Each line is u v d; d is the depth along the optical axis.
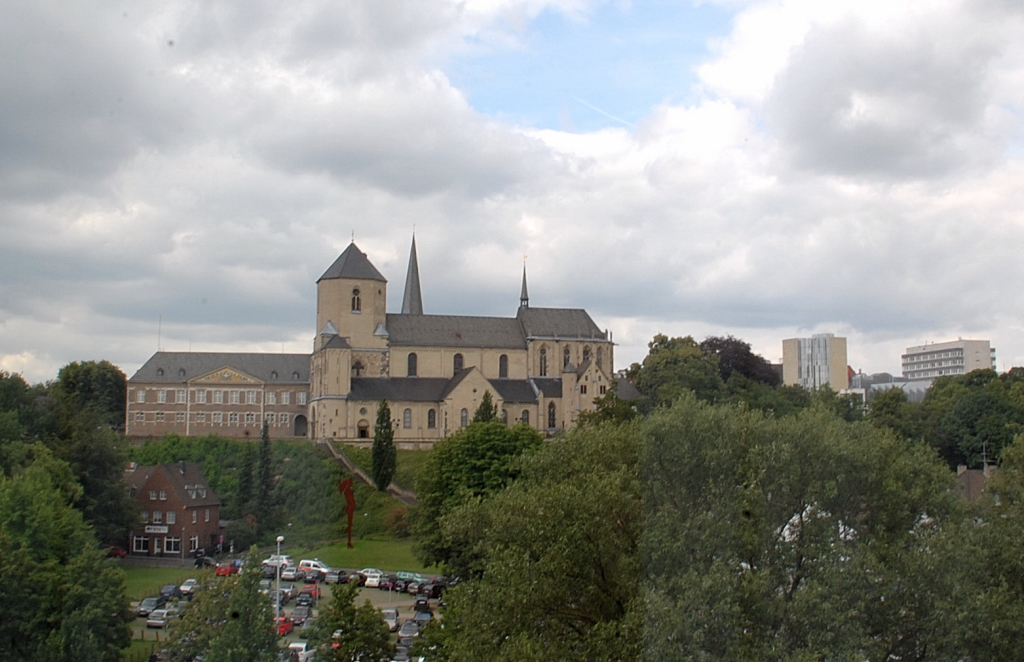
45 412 127.06
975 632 58.69
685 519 61.75
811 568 59.00
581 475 69.75
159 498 112.69
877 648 57.72
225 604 73.44
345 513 134.50
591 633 59.62
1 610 81.56
